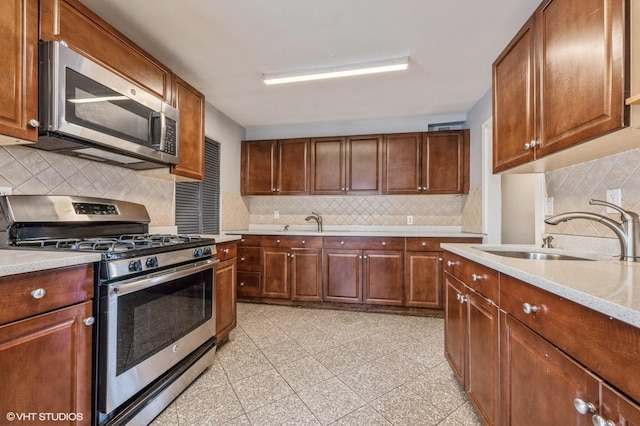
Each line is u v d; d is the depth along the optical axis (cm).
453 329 184
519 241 356
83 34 149
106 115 155
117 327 129
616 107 99
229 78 263
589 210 154
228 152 368
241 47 214
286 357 218
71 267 115
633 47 95
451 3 169
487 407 133
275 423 148
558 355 85
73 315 115
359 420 150
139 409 141
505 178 359
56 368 109
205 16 180
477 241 304
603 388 68
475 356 147
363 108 336
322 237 339
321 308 339
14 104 121
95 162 192
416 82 270
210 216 337
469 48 215
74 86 138
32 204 146
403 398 168
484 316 136
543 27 138
